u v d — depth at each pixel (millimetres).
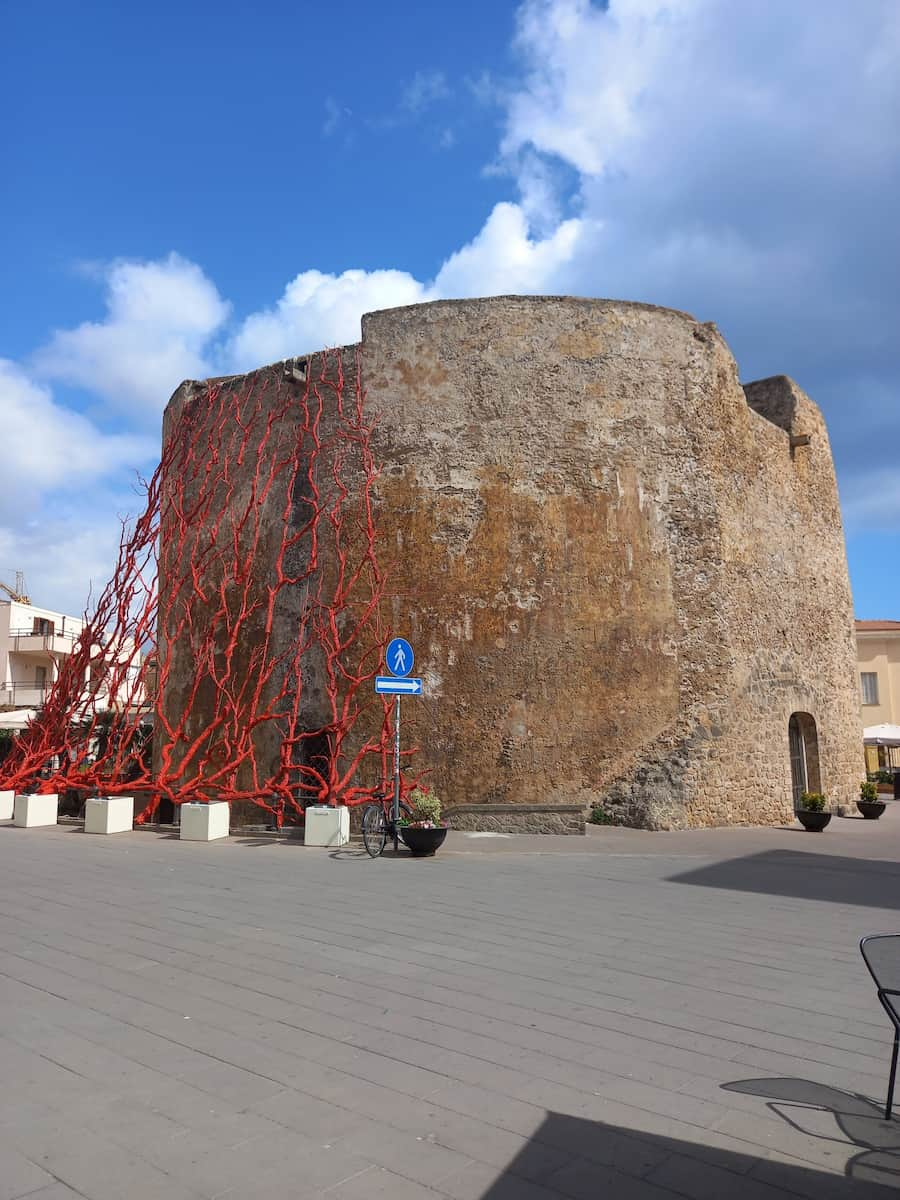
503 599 15227
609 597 15219
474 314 16031
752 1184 3203
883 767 33531
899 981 3828
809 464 19922
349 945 6449
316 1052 4379
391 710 15273
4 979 5566
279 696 15312
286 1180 3172
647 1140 3520
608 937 6789
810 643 18891
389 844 12180
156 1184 3135
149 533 17250
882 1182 3230
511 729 14938
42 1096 3850
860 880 9703
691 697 15172
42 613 42406
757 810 15969
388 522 15828
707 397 16422
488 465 15562
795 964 6082
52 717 17172
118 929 6914
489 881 9266
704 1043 4574
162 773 15273
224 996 5246
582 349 15828
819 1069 4258
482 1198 3076
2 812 15805
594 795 14758
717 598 15703
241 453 17750
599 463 15531
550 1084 4035
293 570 16656
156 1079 4039
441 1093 3922
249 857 11031
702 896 8555
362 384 16422
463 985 5500
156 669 19094
